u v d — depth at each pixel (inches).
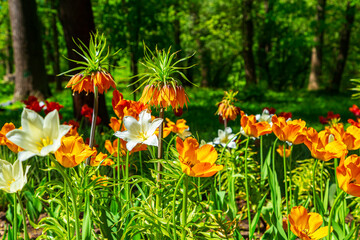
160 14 426.3
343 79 1310.3
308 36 819.4
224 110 129.0
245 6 862.5
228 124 360.2
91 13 286.4
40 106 204.1
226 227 81.0
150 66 73.2
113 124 81.7
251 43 865.5
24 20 551.8
